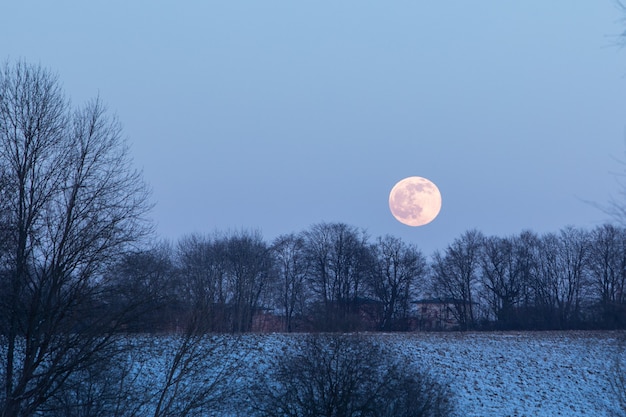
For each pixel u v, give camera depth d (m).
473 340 95.50
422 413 54.59
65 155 40.88
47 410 38.25
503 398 71.06
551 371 80.44
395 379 55.69
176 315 50.09
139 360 46.28
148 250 42.78
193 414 48.09
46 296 39.03
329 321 82.44
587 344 89.31
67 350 38.44
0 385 37.19
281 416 53.53
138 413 46.06
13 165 39.41
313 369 55.56
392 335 97.69
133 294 40.94
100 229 40.47
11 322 37.53
